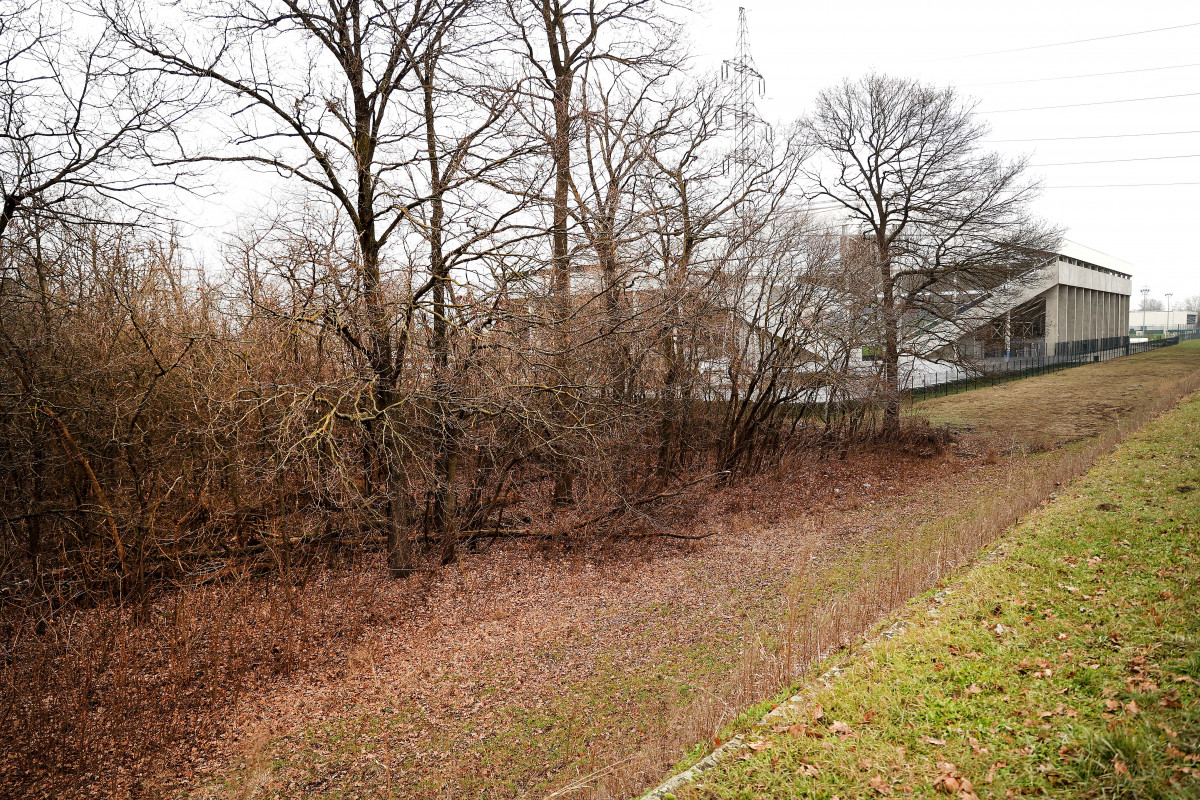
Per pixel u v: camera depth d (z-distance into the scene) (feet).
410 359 43.65
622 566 48.47
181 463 41.83
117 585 39.91
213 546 42.78
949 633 23.48
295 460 39.40
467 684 33.09
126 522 38.63
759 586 43.50
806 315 69.82
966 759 16.37
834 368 73.61
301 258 39.93
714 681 30.86
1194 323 492.54
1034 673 19.86
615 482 53.98
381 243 43.50
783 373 69.51
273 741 29.09
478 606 42.04
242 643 36.04
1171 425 60.54
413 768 26.96
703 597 42.22
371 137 43.68
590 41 60.39
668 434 62.59
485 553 50.57
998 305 86.33
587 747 27.09
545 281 47.55
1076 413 105.19
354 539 45.96
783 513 61.31
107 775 26.91
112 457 40.32
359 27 42.75
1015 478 67.21
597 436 50.75
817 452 80.12
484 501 52.85
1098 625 22.25
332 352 44.16
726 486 68.23
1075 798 14.34
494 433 47.34
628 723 28.48
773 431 76.33
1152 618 21.80
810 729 18.90
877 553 48.16
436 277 41.88
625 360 54.03
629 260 52.47
